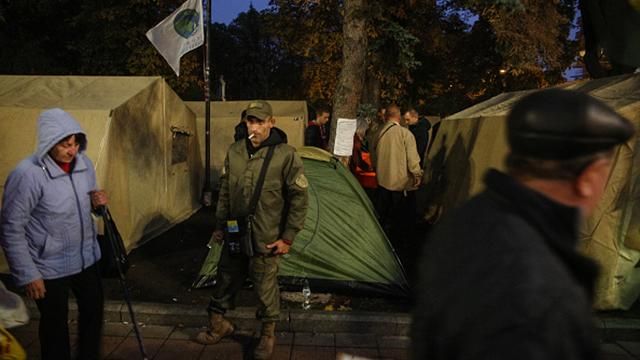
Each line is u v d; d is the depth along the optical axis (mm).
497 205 1052
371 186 7387
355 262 5055
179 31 8844
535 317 870
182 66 20312
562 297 898
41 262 2805
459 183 7430
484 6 9477
